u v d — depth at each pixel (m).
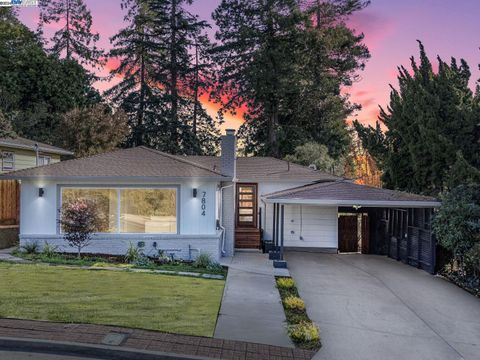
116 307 8.62
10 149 20.56
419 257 16.69
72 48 43.72
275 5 36.41
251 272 13.92
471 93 19.77
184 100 40.97
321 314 10.12
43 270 11.77
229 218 17.44
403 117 21.19
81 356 6.49
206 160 23.23
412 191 21.41
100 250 14.91
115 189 15.11
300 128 37.62
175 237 15.08
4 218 16.88
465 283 13.96
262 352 7.11
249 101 38.19
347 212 20.81
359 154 46.94
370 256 19.78
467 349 8.41
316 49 36.84
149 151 18.16
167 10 41.12
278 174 20.94
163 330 7.59
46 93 34.59
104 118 30.45
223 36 38.34
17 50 35.81
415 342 8.59
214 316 8.68
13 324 7.30
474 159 18.22
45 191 14.91
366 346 8.13
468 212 14.20
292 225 20.66
